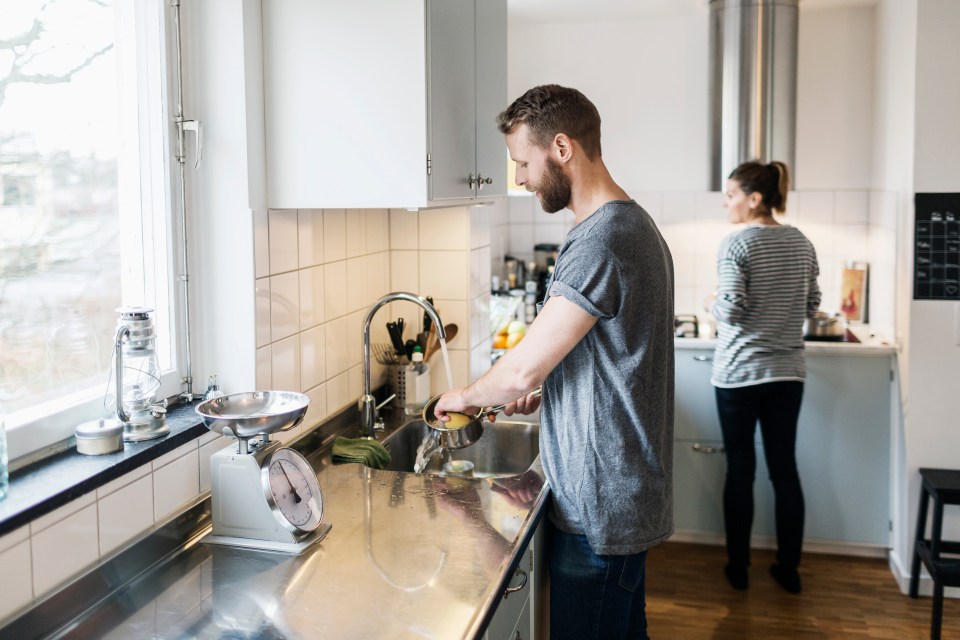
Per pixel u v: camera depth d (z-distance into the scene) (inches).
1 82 61.9
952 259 135.9
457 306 118.9
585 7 166.1
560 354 75.2
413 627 58.0
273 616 59.8
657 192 180.9
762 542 156.9
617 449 76.8
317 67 85.0
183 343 82.4
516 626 77.9
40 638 57.6
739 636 126.3
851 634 126.7
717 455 156.0
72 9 68.4
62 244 68.3
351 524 76.3
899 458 145.3
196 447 76.1
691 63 176.7
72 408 68.9
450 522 76.7
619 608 80.7
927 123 135.3
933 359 137.6
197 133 80.7
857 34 169.8
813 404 151.3
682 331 161.6
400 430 106.5
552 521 82.0
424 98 83.5
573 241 76.2
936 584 122.1
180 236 81.4
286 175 86.7
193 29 81.6
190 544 72.0
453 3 90.9
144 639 57.1
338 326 103.5
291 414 70.0
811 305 142.1
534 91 80.0
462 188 95.3
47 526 58.9
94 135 71.4
